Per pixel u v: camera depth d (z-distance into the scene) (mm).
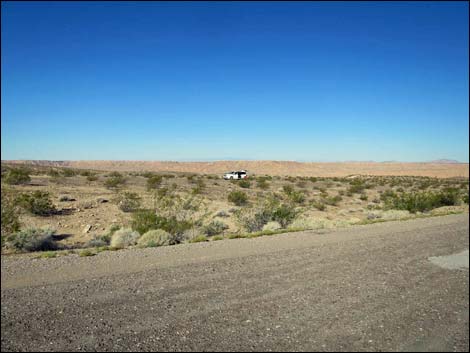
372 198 49625
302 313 6762
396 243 13844
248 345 5535
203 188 47281
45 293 7539
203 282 8492
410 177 120688
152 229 16828
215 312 6727
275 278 8914
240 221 21812
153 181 47031
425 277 9172
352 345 5605
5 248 14367
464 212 28516
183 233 17500
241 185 55062
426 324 6395
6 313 6441
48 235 15586
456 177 126625
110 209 26172
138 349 5348
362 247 13023
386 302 7398
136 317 6422
